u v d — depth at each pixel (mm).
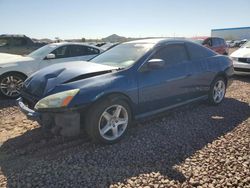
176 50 5090
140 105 4316
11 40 14898
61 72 4105
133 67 4277
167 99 4773
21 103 4164
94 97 3664
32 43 15547
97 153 3674
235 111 5594
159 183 2967
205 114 5375
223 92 6160
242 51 9688
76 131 3666
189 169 3246
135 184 2951
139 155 3623
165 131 4465
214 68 5770
